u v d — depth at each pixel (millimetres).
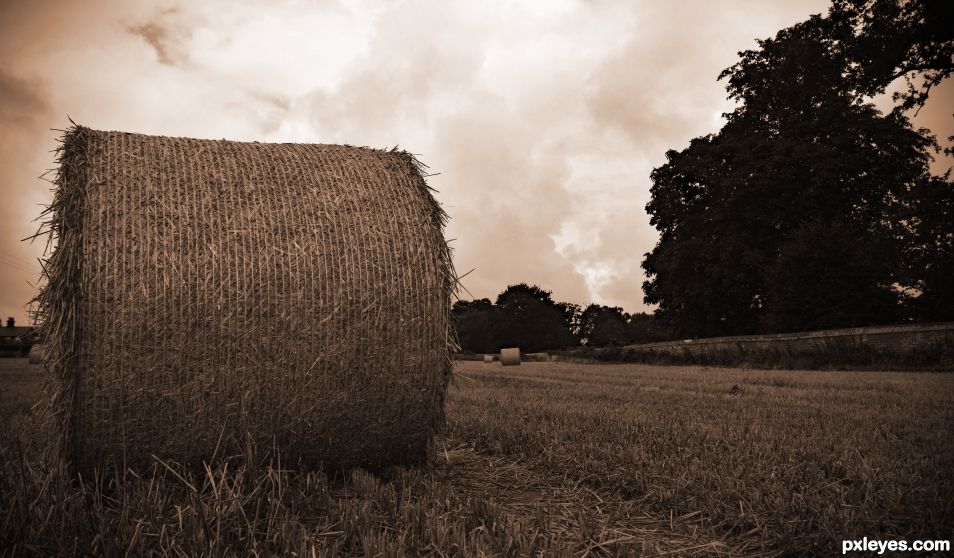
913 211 25688
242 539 3014
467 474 4836
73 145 4180
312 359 4324
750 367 25016
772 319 27531
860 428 6355
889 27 29703
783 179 34062
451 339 4781
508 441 5824
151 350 3982
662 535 3486
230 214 4316
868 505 3641
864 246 26141
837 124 33812
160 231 4105
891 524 3357
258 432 4266
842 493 3875
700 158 37625
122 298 3941
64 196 3969
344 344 4395
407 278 4621
